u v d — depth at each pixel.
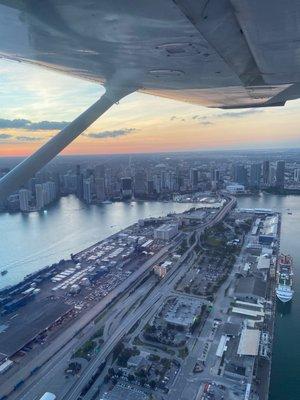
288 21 2.58
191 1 2.24
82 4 2.24
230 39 3.15
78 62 4.06
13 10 2.39
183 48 3.24
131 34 2.86
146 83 5.13
